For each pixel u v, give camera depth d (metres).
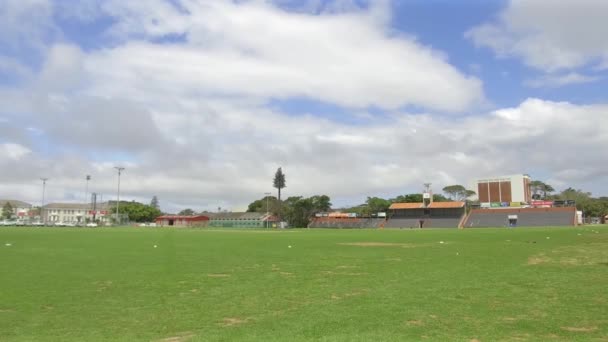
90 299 16.72
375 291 17.92
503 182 166.38
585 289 17.92
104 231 97.12
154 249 41.94
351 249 42.41
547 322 12.71
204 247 45.16
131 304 15.81
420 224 147.00
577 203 180.50
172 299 16.67
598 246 41.12
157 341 11.27
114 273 24.02
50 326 12.87
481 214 143.25
